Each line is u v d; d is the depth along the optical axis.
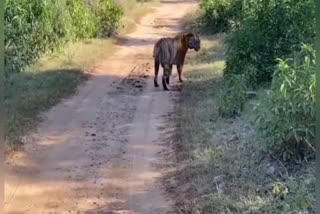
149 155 13.34
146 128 15.39
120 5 40.22
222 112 14.91
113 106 17.75
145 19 43.06
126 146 14.05
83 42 29.16
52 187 11.73
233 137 13.09
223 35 30.30
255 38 17.20
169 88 20.11
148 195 11.23
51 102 17.77
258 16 18.02
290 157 10.94
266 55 17.06
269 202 9.71
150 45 31.33
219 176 11.16
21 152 13.55
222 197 10.19
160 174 12.20
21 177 12.20
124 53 28.39
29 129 15.07
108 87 20.47
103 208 10.77
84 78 21.77
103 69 24.02
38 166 12.80
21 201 11.10
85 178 12.16
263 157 11.46
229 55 17.98
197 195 10.69
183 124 15.02
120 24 34.50
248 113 14.32
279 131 10.73
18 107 16.30
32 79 20.12
